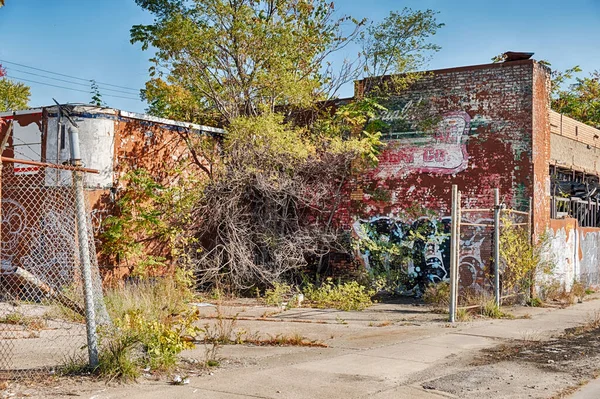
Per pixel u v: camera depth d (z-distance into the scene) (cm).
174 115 2050
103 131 1513
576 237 1975
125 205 1541
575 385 767
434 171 1772
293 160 1769
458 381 767
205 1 1773
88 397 637
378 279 1781
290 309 1460
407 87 1820
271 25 1803
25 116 1512
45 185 1409
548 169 1748
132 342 745
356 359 886
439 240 1752
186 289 1485
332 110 1962
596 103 3381
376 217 1842
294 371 792
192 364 814
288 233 1781
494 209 1466
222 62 1877
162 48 1817
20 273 860
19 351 862
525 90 1662
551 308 1598
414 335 1121
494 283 1505
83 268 739
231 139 1705
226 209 1697
